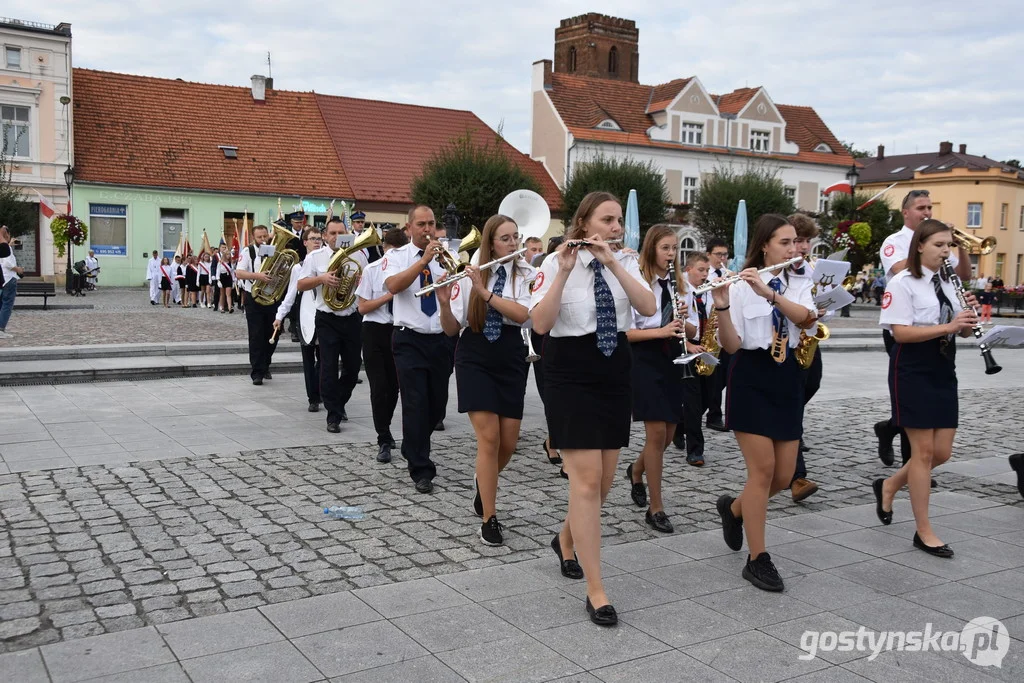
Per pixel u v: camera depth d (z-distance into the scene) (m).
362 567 4.71
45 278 33.34
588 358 4.09
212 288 25.14
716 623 4.03
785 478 4.62
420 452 6.33
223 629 3.87
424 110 42.34
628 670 3.55
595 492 4.11
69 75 33.09
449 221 9.95
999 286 40.47
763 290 4.36
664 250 5.60
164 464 6.94
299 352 14.41
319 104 40.38
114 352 12.86
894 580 4.61
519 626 3.95
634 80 64.12
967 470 7.32
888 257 6.55
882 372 14.47
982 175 57.69
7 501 5.82
